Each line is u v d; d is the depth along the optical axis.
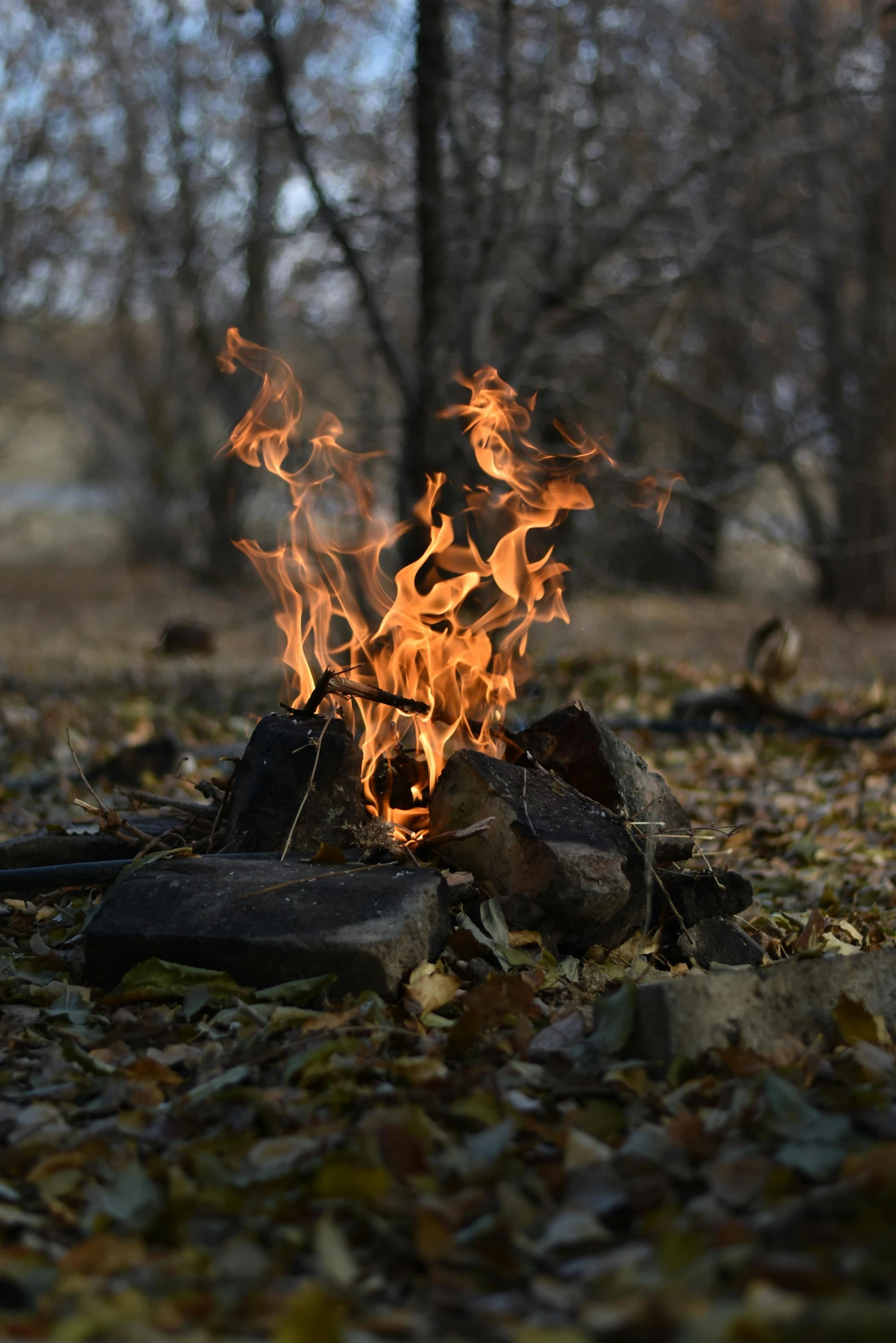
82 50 19.84
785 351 20.95
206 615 19.19
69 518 36.41
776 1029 3.39
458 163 12.13
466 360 11.27
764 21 15.95
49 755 8.49
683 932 4.26
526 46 12.66
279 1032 3.49
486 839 4.21
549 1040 3.45
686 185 13.45
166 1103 3.22
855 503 20.31
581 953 4.16
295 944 3.66
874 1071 3.16
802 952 4.20
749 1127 2.95
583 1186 2.70
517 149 12.80
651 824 4.32
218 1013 3.66
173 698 10.54
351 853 4.23
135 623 18.27
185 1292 2.34
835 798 7.20
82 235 23.89
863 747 8.34
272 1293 2.28
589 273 11.66
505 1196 2.63
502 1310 2.27
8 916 4.57
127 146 21.67
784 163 17.16
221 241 19.23
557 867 4.00
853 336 20.31
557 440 12.89
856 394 20.23
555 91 12.09
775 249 17.44
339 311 14.62
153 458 28.91
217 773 7.41
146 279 24.08
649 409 16.75
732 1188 2.65
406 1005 3.61
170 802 4.88
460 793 4.35
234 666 12.59
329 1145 2.88
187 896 3.91
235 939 3.69
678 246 13.05
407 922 3.74
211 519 23.28
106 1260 2.44
